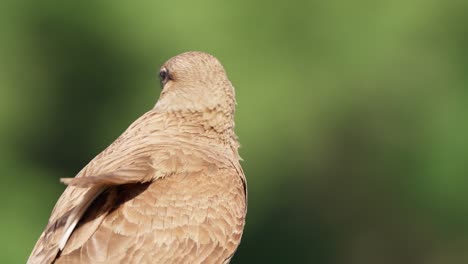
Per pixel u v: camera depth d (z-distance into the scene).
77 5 23.88
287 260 23.58
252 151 22.25
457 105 23.66
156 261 8.37
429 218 23.89
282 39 22.83
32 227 23.34
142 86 23.22
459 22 23.78
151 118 9.55
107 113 23.83
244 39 22.50
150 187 8.56
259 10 22.66
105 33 23.58
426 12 23.64
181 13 22.25
